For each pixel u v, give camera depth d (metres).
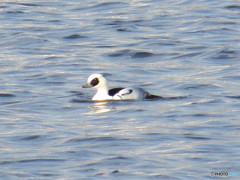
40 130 22.20
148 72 30.86
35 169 18.52
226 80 29.08
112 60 33.34
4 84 28.73
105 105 25.33
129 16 42.44
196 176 17.80
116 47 35.38
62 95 27.00
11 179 17.77
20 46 35.94
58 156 19.50
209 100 25.78
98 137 21.22
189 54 33.88
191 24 40.12
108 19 41.69
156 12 43.34
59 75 30.23
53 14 43.34
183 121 23.05
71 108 25.11
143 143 20.61
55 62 32.62
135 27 39.72
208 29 38.78
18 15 42.97
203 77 29.70
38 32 38.59
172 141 20.78
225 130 21.91
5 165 18.84
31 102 26.00
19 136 21.55
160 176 17.75
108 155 19.50
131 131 21.91
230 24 39.88
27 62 32.72
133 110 24.56
